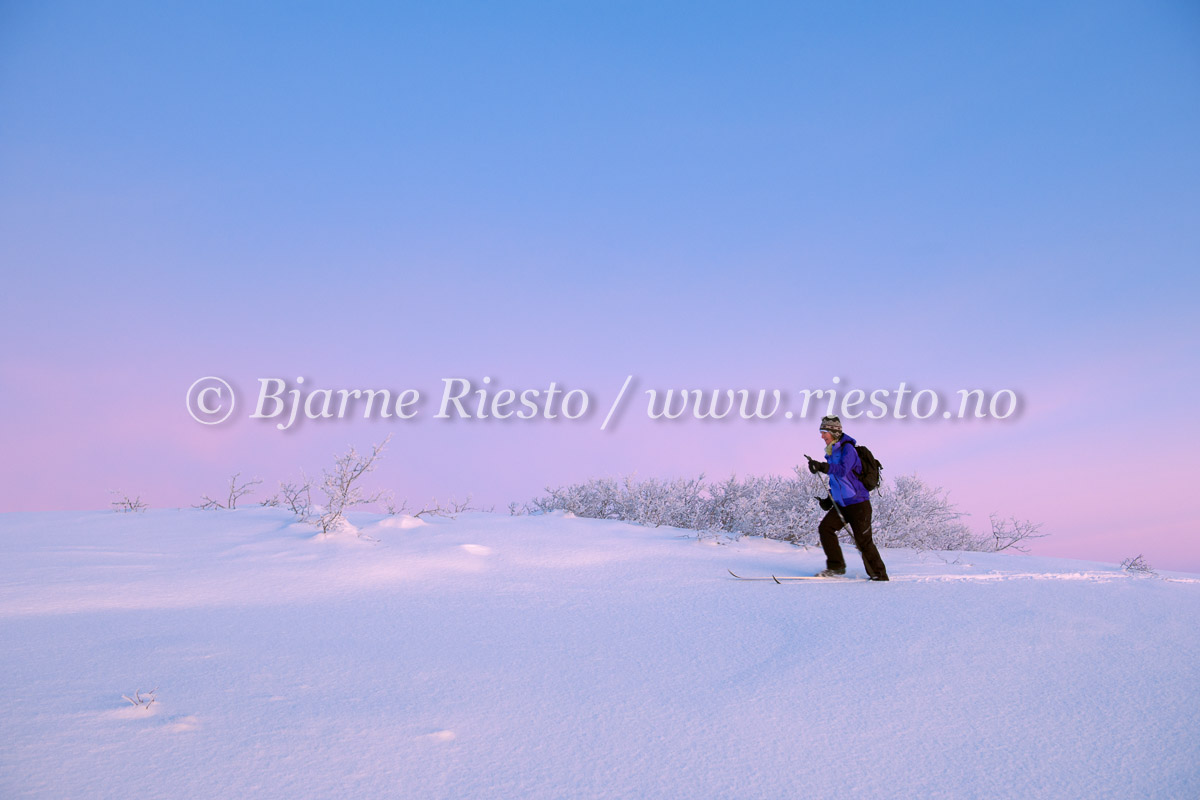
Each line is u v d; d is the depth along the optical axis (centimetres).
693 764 327
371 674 443
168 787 293
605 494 1274
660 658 484
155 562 767
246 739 342
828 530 787
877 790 307
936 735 362
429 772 314
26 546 840
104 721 356
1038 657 479
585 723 372
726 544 979
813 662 473
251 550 827
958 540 1178
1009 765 331
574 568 804
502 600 650
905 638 522
